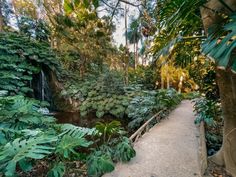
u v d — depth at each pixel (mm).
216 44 933
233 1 1271
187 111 5535
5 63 4402
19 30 6105
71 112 6164
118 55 8555
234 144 1898
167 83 8453
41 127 2379
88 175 1988
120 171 2008
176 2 1539
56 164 1863
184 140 2980
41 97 5914
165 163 2197
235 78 1753
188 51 2553
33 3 7422
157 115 4336
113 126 2457
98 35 6953
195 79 3117
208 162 2207
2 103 2258
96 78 7469
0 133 1807
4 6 8453
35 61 5367
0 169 1322
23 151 1392
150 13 3355
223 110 1944
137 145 2734
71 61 7801
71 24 6203
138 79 9000
